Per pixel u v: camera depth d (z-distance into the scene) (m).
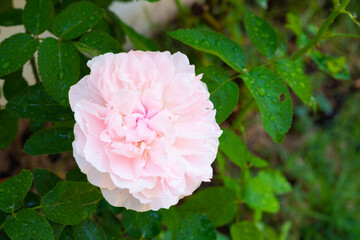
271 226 0.70
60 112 0.40
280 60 0.43
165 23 0.77
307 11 0.88
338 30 0.88
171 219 0.47
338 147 0.79
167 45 0.73
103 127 0.36
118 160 0.36
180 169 0.36
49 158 0.58
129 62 0.36
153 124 0.36
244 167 0.51
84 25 0.41
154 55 0.37
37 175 0.40
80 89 0.36
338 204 0.71
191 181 0.37
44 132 0.39
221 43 0.42
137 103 0.36
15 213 0.38
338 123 0.81
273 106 0.40
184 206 0.50
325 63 0.51
